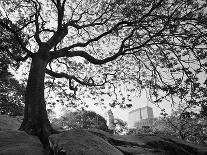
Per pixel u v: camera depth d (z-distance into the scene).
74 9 19.69
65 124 53.50
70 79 19.67
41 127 13.05
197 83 12.98
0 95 40.22
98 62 17.98
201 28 14.52
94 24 20.20
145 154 11.99
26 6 20.38
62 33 18.34
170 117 43.22
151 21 16.75
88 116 53.94
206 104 12.43
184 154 14.30
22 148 8.73
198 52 13.92
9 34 19.70
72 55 17.75
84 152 7.38
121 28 18.02
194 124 40.91
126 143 13.27
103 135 13.50
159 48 16.86
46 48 16.88
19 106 42.16
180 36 15.11
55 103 23.11
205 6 14.75
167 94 14.52
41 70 15.65
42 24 20.47
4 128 16.28
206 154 14.78
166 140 15.28
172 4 15.09
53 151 8.32
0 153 7.98
